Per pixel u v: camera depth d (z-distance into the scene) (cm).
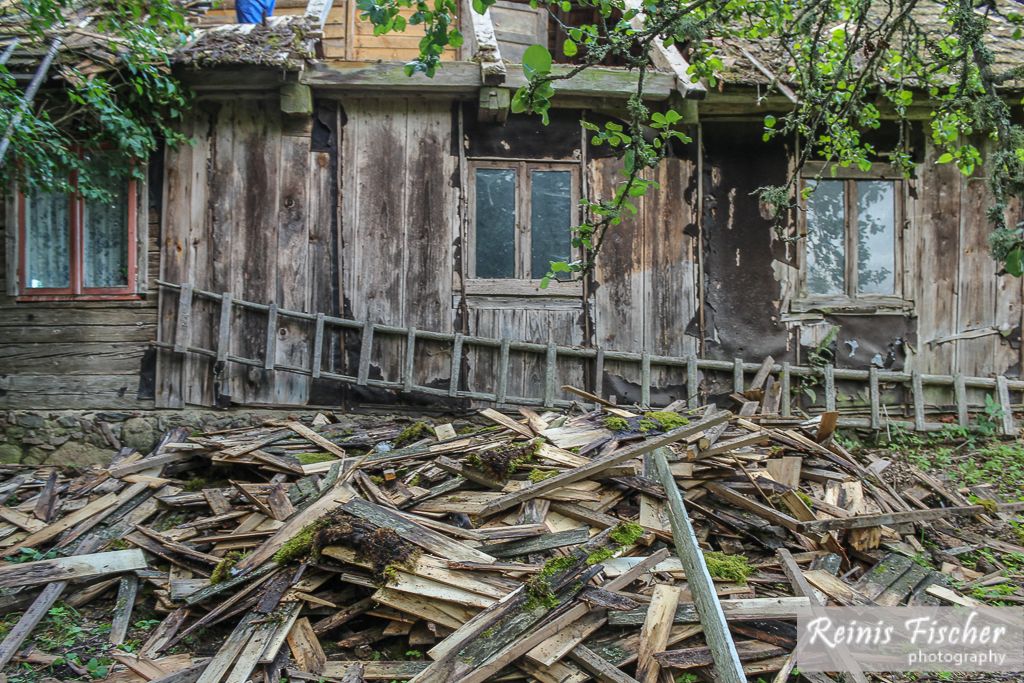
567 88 601
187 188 616
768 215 653
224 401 609
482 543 360
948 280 664
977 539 440
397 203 625
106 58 546
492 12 719
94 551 415
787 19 494
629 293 638
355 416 615
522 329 627
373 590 346
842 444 607
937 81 539
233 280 614
